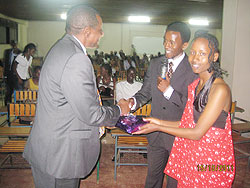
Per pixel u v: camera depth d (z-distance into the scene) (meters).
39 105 1.54
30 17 12.83
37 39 15.28
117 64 11.45
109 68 4.83
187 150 1.51
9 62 6.11
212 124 1.35
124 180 2.96
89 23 1.52
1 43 11.31
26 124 3.35
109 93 4.71
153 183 2.18
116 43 16.03
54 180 1.55
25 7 8.88
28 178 2.92
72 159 1.50
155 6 7.93
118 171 3.17
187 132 1.39
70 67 1.38
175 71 1.92
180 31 1.81
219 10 8.48
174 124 1.69
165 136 1.99
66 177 1.51
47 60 1.49
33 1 7.46
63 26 15.32
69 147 1.49
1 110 3.78
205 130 1.35
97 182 2.88
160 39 16.22
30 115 3.38
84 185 2.83
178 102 1.86
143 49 16.27
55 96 1.44
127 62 11.27
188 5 7.57
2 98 7.04
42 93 1.50
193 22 12.09
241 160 3.57
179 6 7.79
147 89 2.20
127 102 1.96
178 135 1.43
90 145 1.58
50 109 1.46
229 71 4.37
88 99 1.41
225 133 1.39
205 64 1.34
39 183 1.62
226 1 4.37
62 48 1.46
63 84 1.39
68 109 1.47
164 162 2.12
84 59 1.42
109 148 3.92
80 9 1.53
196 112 1.43
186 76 1.90
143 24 15.96
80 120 1.49
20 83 6.16
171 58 1.93
